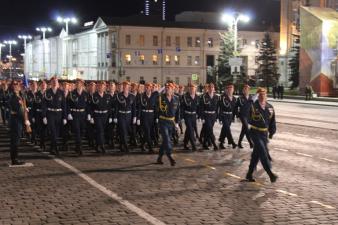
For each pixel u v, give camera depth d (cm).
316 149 1736
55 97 1578
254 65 9588
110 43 9056
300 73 6209
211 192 1057
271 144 1866
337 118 3148
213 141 1683
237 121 2833
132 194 1034
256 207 940
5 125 2503
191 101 1652
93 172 1272
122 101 1636
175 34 9262
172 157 1480
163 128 1380
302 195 1039
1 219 854
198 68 9425
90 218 862
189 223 836
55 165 1376
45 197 1006
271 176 1131
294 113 3603
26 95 1848
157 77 9231
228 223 838
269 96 6144
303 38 6116
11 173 1256
